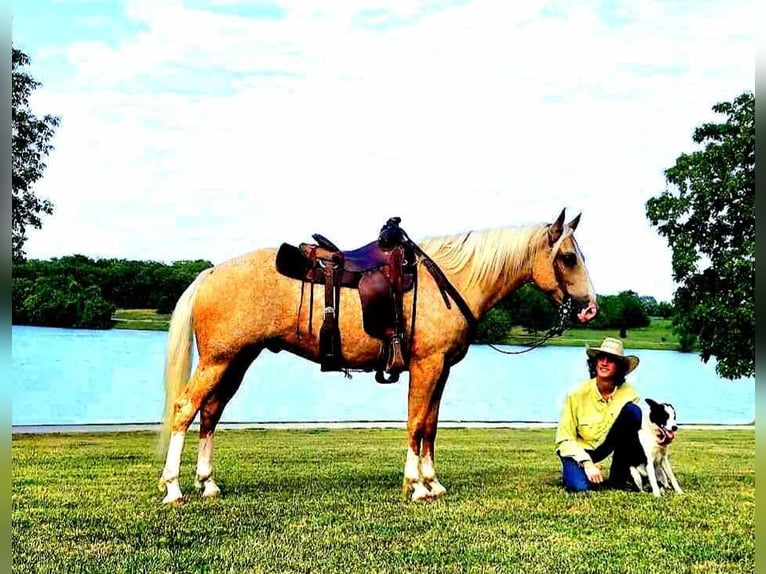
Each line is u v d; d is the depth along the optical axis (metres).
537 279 7.07
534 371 34.97
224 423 16.05
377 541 5.42
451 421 17.41
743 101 20.30
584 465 7.32
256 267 6.65
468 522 5.98
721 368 19.08
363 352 6.71
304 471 8.58
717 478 8.30
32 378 26.31
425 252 7.03
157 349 34.53
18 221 17.58
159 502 6.53
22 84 16.88
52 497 6.71
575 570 4.88
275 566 4.86
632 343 42.38
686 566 4.98
